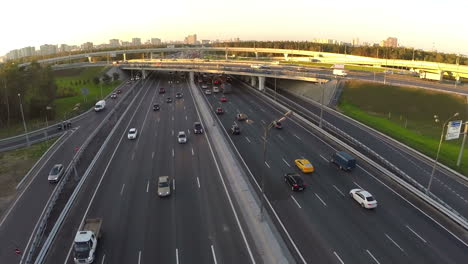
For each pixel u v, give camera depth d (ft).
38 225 99.50
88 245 79.82
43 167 144.77
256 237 89.97
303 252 84.74
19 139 190.80
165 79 437.99
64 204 108.78
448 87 251.60
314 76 305.12
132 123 214.90
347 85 280.92
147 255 82.74
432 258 83.05
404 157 154.51
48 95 249.14
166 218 99.66
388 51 602.44
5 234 95.20
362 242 89.20
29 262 80.38
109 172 134.72
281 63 506.89
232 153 156.25
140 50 649.61
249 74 337.31
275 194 115.34
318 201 110.73
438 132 190.49
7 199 116.47
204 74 462.19
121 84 391.24
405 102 233.96
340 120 216.74
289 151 159.12
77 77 431.43
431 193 114.62
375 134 187.73
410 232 94.07
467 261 82.12
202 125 208.33
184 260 80.84
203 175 130.72
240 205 107.04
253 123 212.23
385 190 119.65
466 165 144.36
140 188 119.65
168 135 186.29
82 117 237.04
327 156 152.97
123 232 92.58
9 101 229.45
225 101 284.20
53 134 196.44
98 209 105.19
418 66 406.62
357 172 134.92
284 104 266.16
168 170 135.95
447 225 98.02
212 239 89.10
